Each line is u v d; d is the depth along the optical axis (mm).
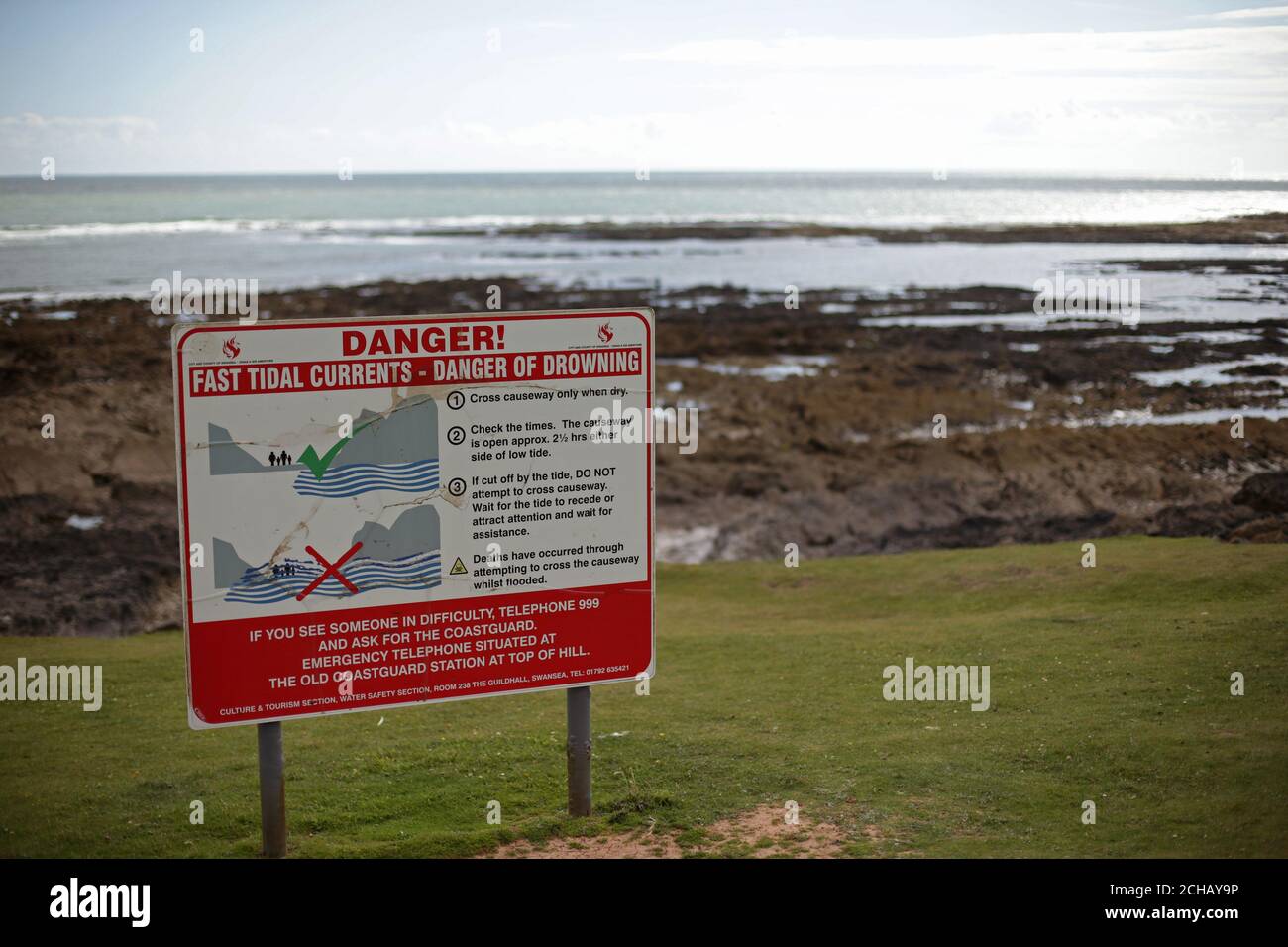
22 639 20562
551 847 9508
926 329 61781
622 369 9633
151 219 181875
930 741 12031
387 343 8977
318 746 13023
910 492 35094
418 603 9281
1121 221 113625
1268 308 51156
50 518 32625
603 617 9836
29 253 114062
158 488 35375
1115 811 9711
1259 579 18766
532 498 9500
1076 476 35125
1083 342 54938
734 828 9812
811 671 15953
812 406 45250
